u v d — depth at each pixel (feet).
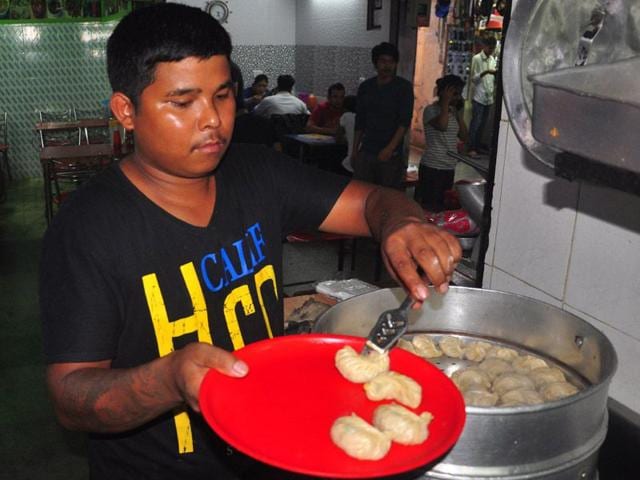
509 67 3.19
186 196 3.12
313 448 2.35
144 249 2.99
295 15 33.71
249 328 3.41
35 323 12.07
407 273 2.77
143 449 3.30
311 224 3.78
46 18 24.23
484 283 5.03
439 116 17.35
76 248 2.84
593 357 3.39
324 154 19.97
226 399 2.53
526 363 3.63
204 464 3.36
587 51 2.91
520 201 4.54
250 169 3.51
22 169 25.35
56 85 25.03
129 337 3.07
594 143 2.24
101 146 18.08
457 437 2.23
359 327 3.73
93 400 2.55
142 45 2.61
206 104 2.72
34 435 8.68
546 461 2.68
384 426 2.38
